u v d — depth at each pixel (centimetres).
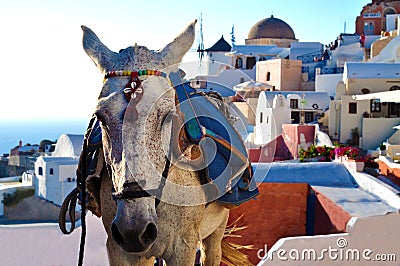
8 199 2759
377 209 999
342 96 3412
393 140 3061
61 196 2722
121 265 469
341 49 5028
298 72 4762
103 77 434
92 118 490
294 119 3791
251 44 6512
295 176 1238
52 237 793
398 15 5247
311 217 1148
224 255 634
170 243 467
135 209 400
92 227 802
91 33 461
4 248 777
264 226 1133
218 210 548
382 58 4197
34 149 5031
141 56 432
